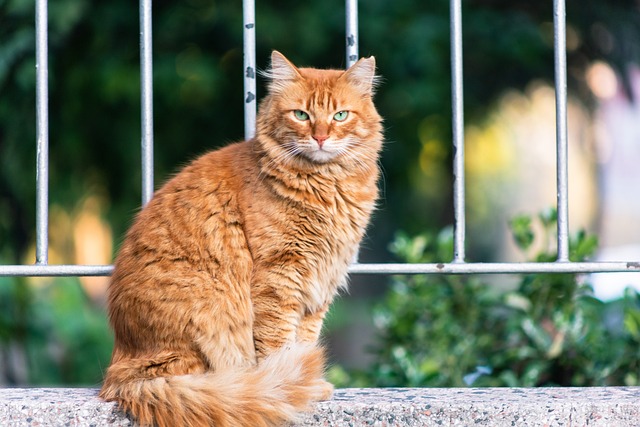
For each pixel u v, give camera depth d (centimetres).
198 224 414
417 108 966
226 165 434
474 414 384
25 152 918
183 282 405
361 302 1463
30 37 836
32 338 816
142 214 430
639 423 385
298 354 396
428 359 570
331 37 918
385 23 918
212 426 379
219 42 953
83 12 867
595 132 1228
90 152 986
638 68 1082
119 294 418
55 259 1016
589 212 1485
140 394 384
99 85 914
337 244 434
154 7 938
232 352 413
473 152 1365
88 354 850
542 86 1102
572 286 553
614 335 565
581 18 1038
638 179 2270
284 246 419
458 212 439
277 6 922
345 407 386
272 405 381
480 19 975
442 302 593
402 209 1205
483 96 1099
